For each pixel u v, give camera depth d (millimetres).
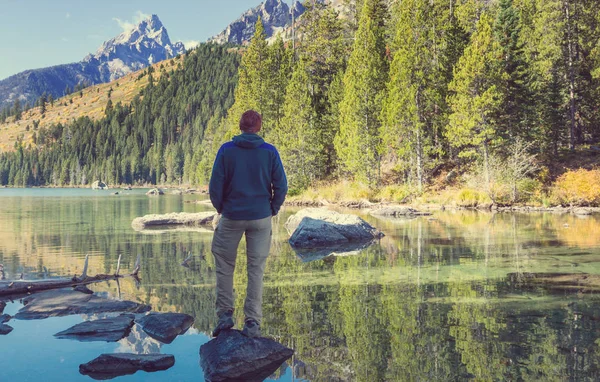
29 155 152125
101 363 3053
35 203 33469
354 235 10578
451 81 30625
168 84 177750
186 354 3307
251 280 3684
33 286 5629
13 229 13586
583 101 36094
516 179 24719
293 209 25156
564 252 8055
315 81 47156
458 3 41000
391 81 31688
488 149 28828
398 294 5012
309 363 2977
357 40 34812
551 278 5773
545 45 34562
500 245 9125
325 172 41250
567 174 24125
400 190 28922
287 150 36844
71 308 4656
